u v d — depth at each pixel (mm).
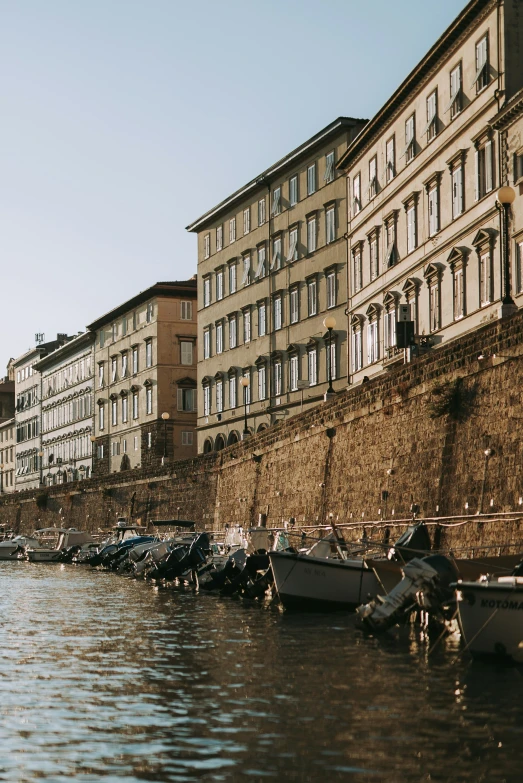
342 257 84125
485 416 39875
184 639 33594
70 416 157000
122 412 133750
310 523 59125
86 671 27141
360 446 52812
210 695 23422
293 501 62594
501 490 38000
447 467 42500
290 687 24188
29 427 182000
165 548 68000
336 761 17703
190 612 42844
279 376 94375
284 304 93500
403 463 47125
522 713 21000
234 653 30031
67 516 124500
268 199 97000
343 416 55094
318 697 22891
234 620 39000
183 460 89312
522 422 37062
